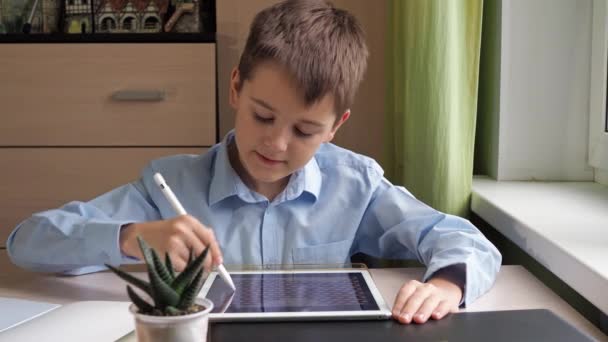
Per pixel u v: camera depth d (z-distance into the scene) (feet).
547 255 3.24
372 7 5.85
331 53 3.14
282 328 2.24
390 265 4.89
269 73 3.03
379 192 3.90
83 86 5.36
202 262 1.71
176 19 5.66
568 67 5.00
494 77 5.18
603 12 4.73
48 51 5.32
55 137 5.41
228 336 2.15
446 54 4.48
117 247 3.08
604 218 3.73
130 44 5.31
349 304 2.45
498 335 2.16
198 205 3.78
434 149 4.54
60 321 2.35
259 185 3.77
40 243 3.31
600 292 2.61
